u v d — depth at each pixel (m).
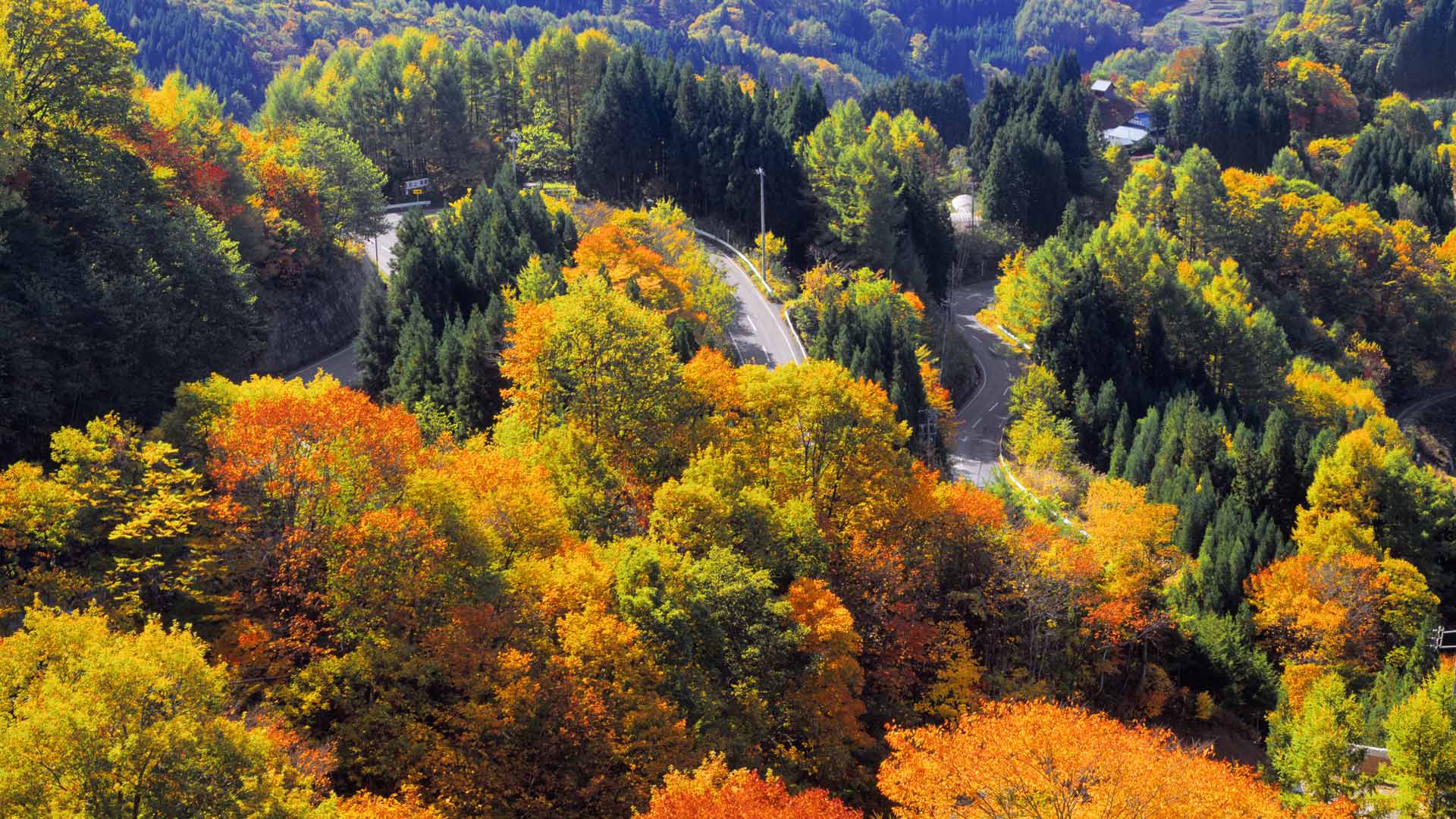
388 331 87.94
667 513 51.28
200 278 72.06
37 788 26.31
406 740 37.84
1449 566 84.69
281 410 46.84
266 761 29.39
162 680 28.05
